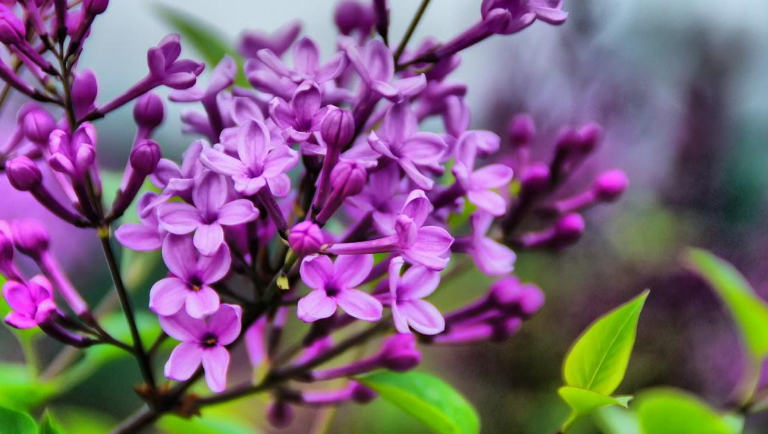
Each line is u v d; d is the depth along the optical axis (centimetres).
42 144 41
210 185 39
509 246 46
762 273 84
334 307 39
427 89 43
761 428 75
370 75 41
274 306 41
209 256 39
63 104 41
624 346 43
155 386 42
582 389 42
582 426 74
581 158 47
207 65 48
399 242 39
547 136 91
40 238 42
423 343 45
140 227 40
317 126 40
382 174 40
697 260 50
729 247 89
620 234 84
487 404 77
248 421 80
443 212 42
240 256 41
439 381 44
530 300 45
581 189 88
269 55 41
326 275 39
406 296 40
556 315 78
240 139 39
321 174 40
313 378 44
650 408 48
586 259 81
